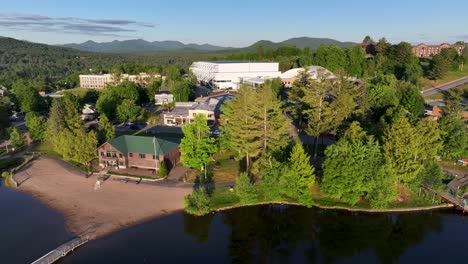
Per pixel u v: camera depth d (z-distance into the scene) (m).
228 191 64.56
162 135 101.31
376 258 48.38
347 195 58.75
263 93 66.56
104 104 120.88
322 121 76.50
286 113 116.94
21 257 46.97
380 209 58.94
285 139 69.62
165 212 58.75
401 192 63.12
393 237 53.16
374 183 57.50
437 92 149.75
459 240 52.03
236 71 194.38
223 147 77.31
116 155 75.69
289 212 60.28
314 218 58.38
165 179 70.56
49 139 92.50
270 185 59.22
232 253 49.19
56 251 47.06
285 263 47.44
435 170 62.66
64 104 102.19
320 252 49.94
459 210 58.84
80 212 58.56
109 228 54.00
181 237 52.47
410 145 58.41
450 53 185.75
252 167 68.88
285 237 53.69
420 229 54.94
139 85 183.88
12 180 71.31
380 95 98.38
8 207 60.78
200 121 71.19
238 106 73.56
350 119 87.88
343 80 91.94
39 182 71.00
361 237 53.38
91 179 71.69
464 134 72.62
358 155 58.09
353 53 182.25
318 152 80.19
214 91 182.88
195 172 73.12
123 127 113.06
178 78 195.12
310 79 96.44
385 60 180.12
